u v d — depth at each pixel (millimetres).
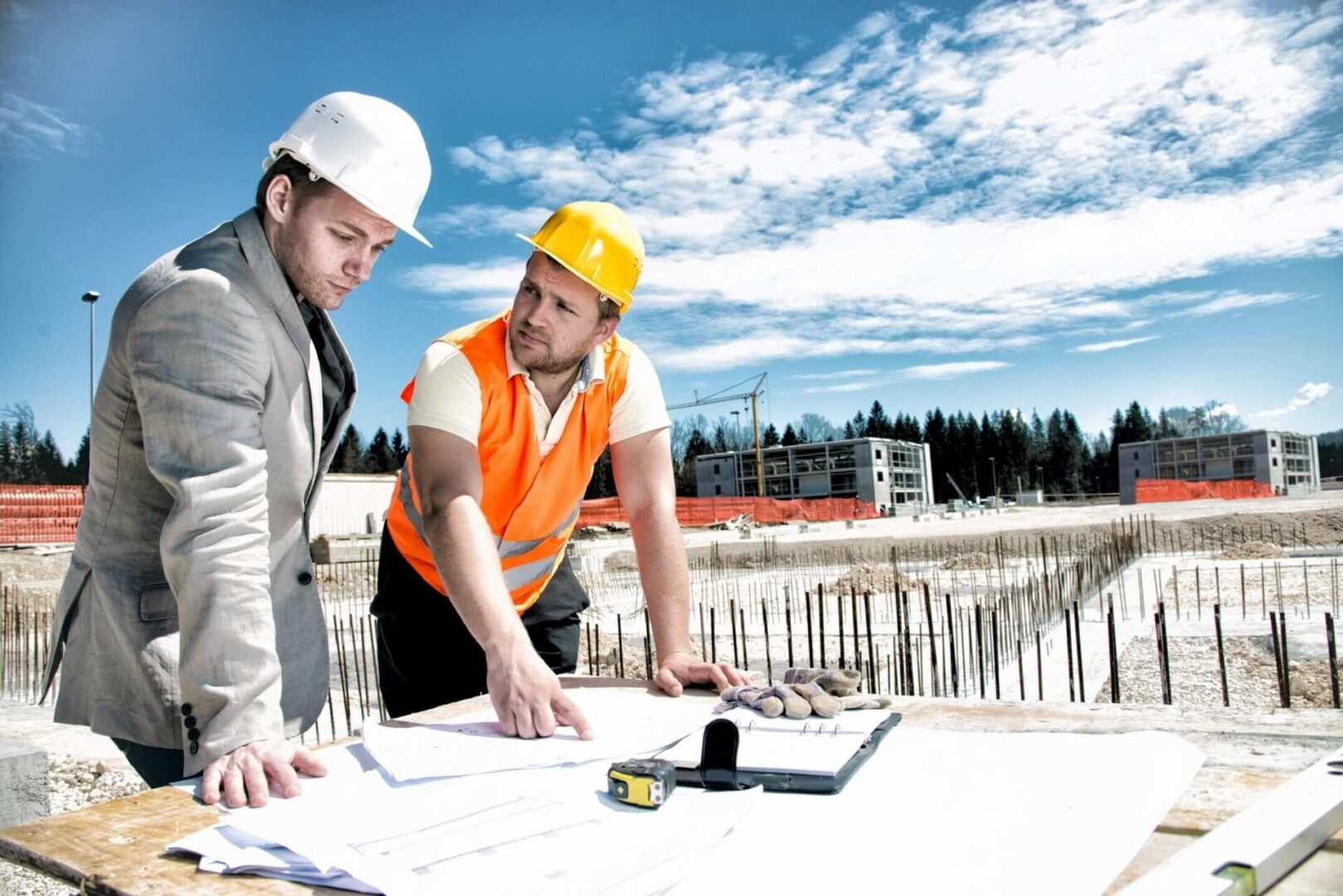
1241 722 1455
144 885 962
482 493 2016
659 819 1089
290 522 1915
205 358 1617
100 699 1783
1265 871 843
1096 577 10867
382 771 1349
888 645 8188
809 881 901
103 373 1761
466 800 1192
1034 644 7742
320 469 2070
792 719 1539
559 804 1159
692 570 19172
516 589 2506
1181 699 5973
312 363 1889
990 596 9562
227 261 1736
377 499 31109
